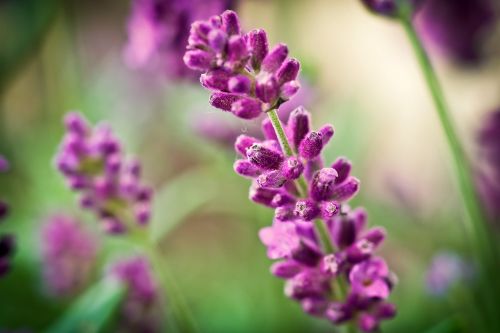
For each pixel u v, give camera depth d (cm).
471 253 28
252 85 16
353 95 31
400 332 28
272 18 31
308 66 27
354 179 17
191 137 34
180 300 22
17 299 30
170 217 31
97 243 29
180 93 34
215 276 33
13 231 33
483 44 27
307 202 17
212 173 33
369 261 18
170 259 35
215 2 22
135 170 22
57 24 36
